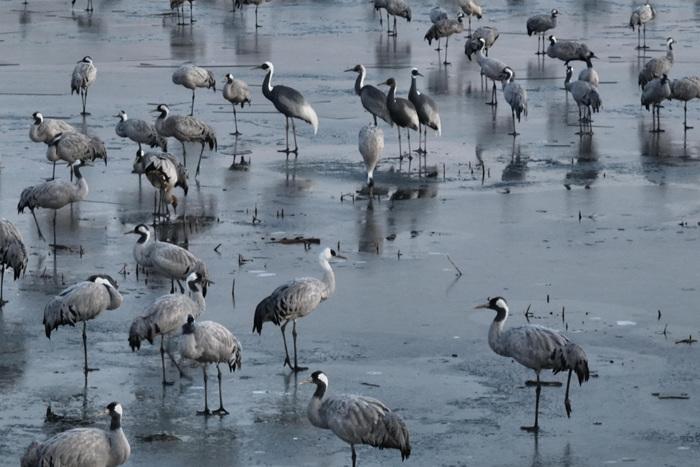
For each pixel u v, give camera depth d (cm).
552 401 2245
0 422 2145
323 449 2061
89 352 2473
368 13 7306
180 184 3369
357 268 2975
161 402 2241
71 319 2328
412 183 3766
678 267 2977
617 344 2502
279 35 6519
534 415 2188
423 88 5219
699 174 3847
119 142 4262
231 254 3078
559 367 2106
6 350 2475
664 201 3553
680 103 4938
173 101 4909
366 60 5831
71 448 1869
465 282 2877
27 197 3152
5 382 2319
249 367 2406
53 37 6384
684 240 3192
